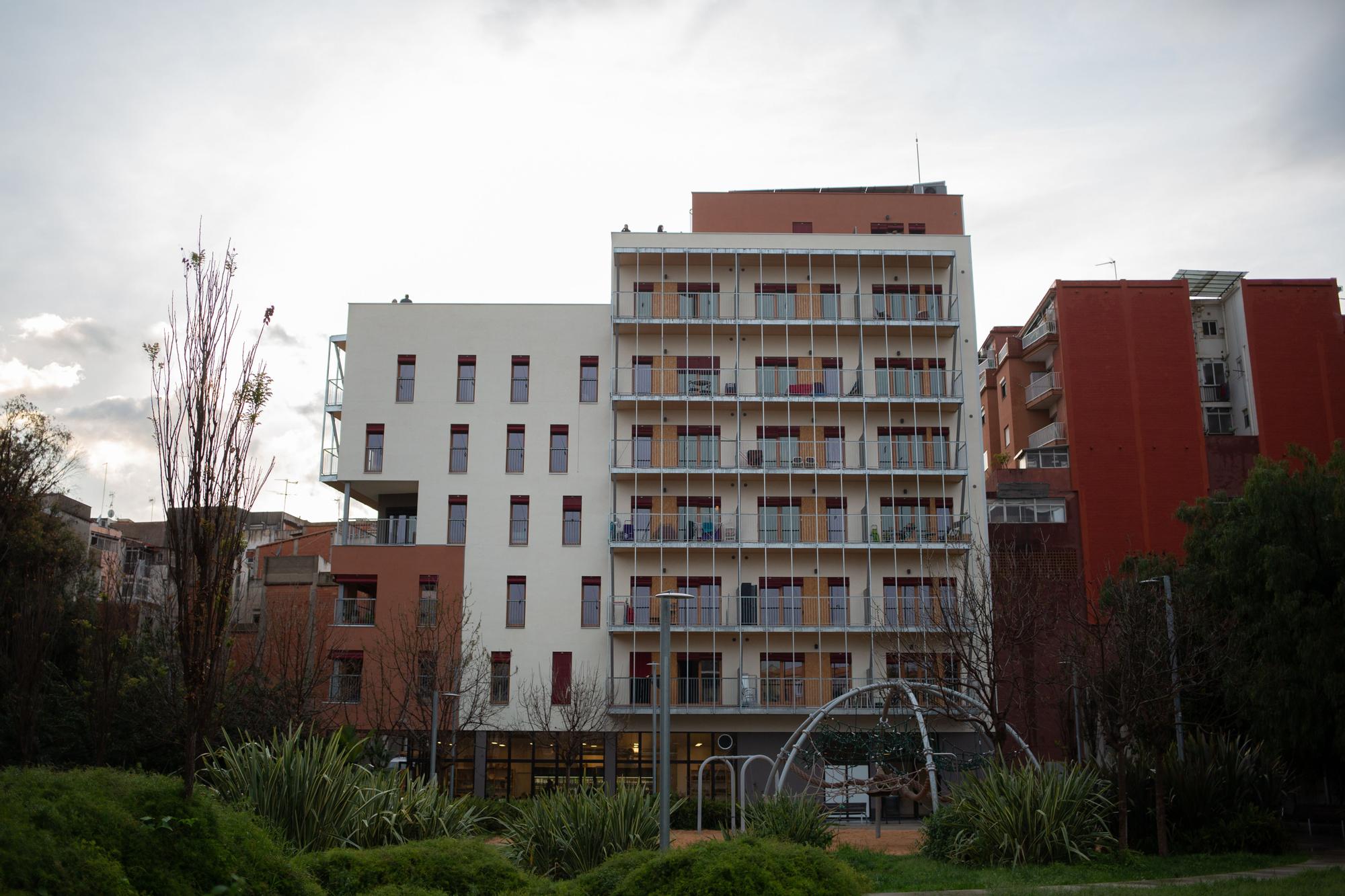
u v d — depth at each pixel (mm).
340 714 41719
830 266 49406
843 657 44750
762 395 46688
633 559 45625
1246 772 27844
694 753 43344
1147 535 49469
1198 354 55156
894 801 40281
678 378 47656
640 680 43531
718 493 46656
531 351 47812
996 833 23203
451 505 46375
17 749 32344
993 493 49844
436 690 35812
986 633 33750
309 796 17406
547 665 44562
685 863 14109
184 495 13625
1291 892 18047
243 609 48250
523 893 14922
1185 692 34406
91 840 11570
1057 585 42875
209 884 12383
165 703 32625
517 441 47031
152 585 50938
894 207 51562
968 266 49188
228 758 18047
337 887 14539
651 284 49062
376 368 47562
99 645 33219
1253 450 51000
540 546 45812
